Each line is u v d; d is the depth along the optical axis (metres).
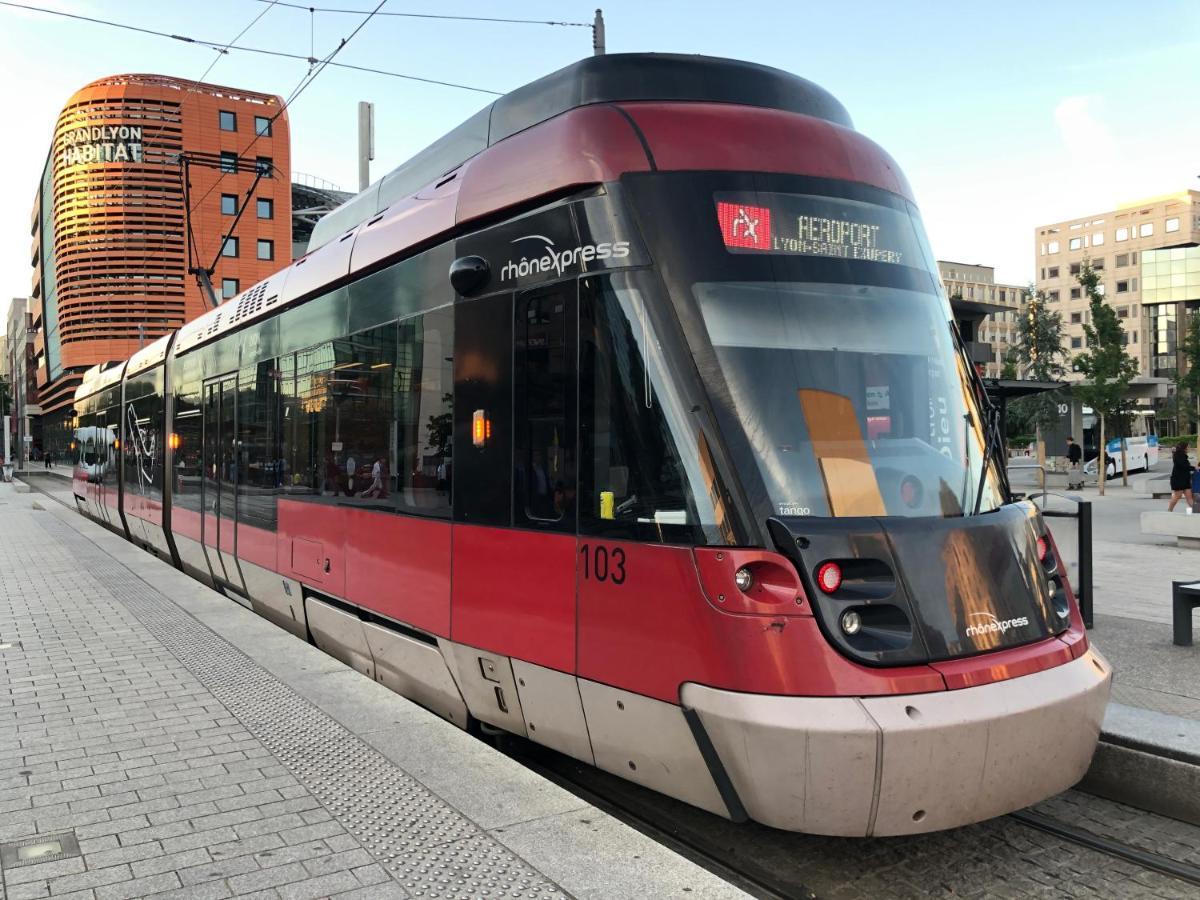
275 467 7.86
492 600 4.70
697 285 3.92
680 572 3.70
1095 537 15.62
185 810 3.76
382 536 5.80
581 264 4.21
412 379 5.50
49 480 49.94
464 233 5.04
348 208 7.16
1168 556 12.95
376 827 3.57
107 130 57.53
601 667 4.04
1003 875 3.90
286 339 7.69
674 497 3.77
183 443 11.34
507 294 4.66
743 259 4.01
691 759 3.70
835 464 3.79
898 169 4.69
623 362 4.01
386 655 5.92
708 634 3.58
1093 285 28.25
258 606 8.52
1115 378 27.55
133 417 15.24
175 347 12.20
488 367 4.77
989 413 4.43
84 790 3.98
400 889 3.08
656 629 3.79
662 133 4.20
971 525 3.85
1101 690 3.84
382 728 4.75
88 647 6.71
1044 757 3.62
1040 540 4.19
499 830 3.53
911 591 3.57
